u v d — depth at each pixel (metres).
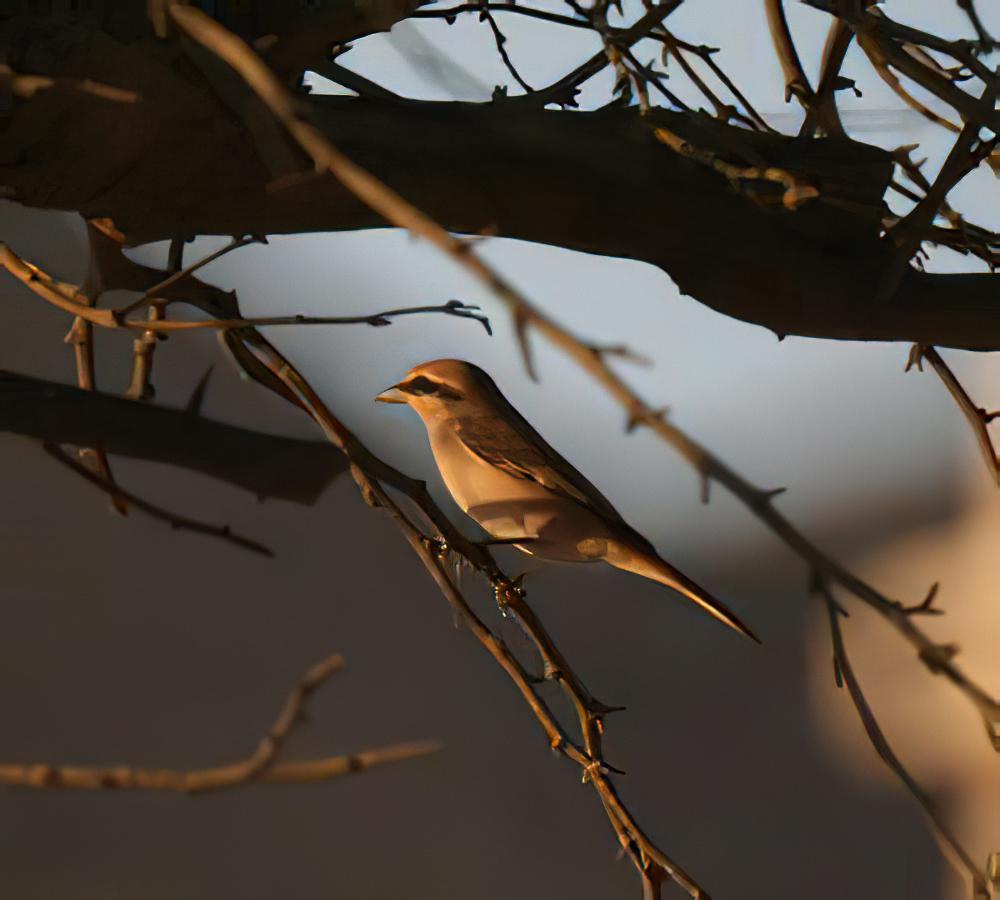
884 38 5.81
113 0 4.49
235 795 16.00
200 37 3.69
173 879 14.88
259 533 18.08
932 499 18.59
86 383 6.54
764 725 17.36
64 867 14.74
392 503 6.08
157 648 16.62
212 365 4.03
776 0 6.73
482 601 15.47
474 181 5.18
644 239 5.46
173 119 4.52
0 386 3.81
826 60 6.28
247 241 4.94
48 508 16.94
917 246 5.53
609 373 3.05
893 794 15.21
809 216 5.58
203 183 4.73
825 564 3.40
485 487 8.09
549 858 16.06
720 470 3.24
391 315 5.02
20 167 4.50
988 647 15.81
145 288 5.96
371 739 16.70
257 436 3.94
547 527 7.98
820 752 16.59
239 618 17.14
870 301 5.71
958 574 17.20
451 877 15.84
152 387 6.62
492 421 8.19
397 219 3.17
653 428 3.13
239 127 4.62
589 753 5.82
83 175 4.57
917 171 6.76
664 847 16.19
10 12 4.45
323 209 4.98
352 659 17.11
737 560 19.33
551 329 3.04
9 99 4.34
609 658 18.64
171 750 15.54
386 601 17.77
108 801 15.55
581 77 5.79
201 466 3.89
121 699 16.12
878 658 16.48
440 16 6.34
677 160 5.37
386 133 5.13
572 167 5.25
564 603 19.55
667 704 17.95
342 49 5.65
